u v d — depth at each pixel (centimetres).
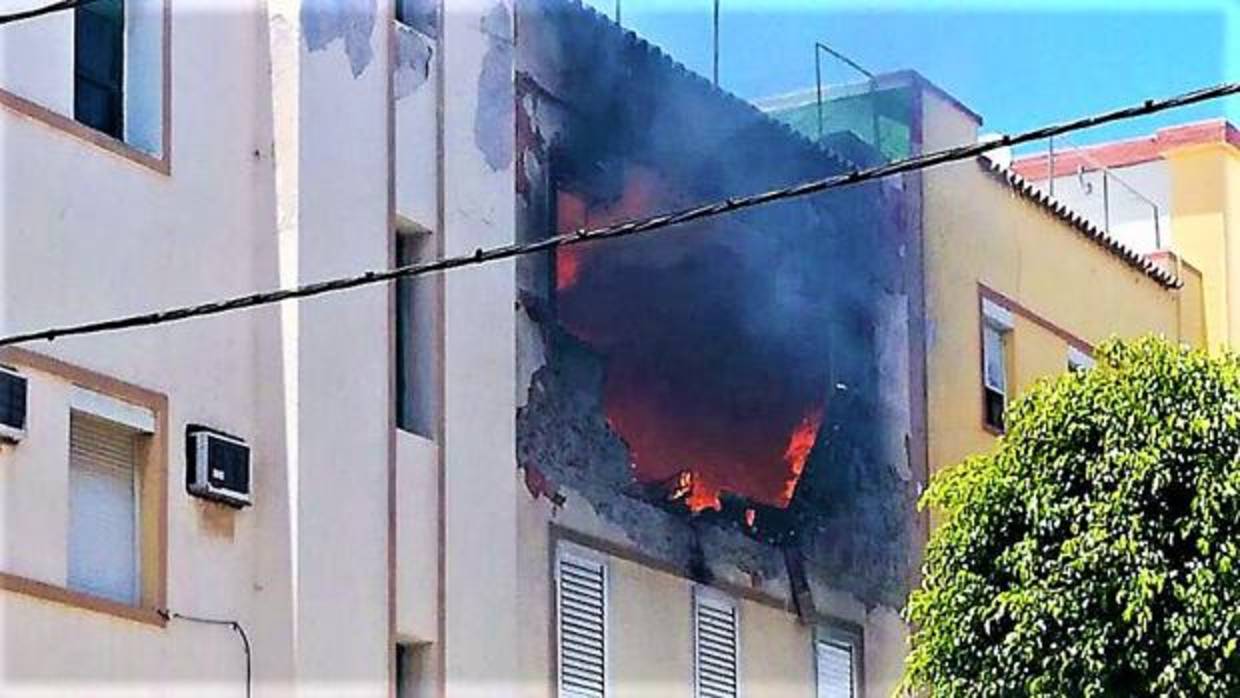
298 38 2155
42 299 1936
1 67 1938
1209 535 2289
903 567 2972
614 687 2491
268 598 2078
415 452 2241
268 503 2095
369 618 2144
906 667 2520
